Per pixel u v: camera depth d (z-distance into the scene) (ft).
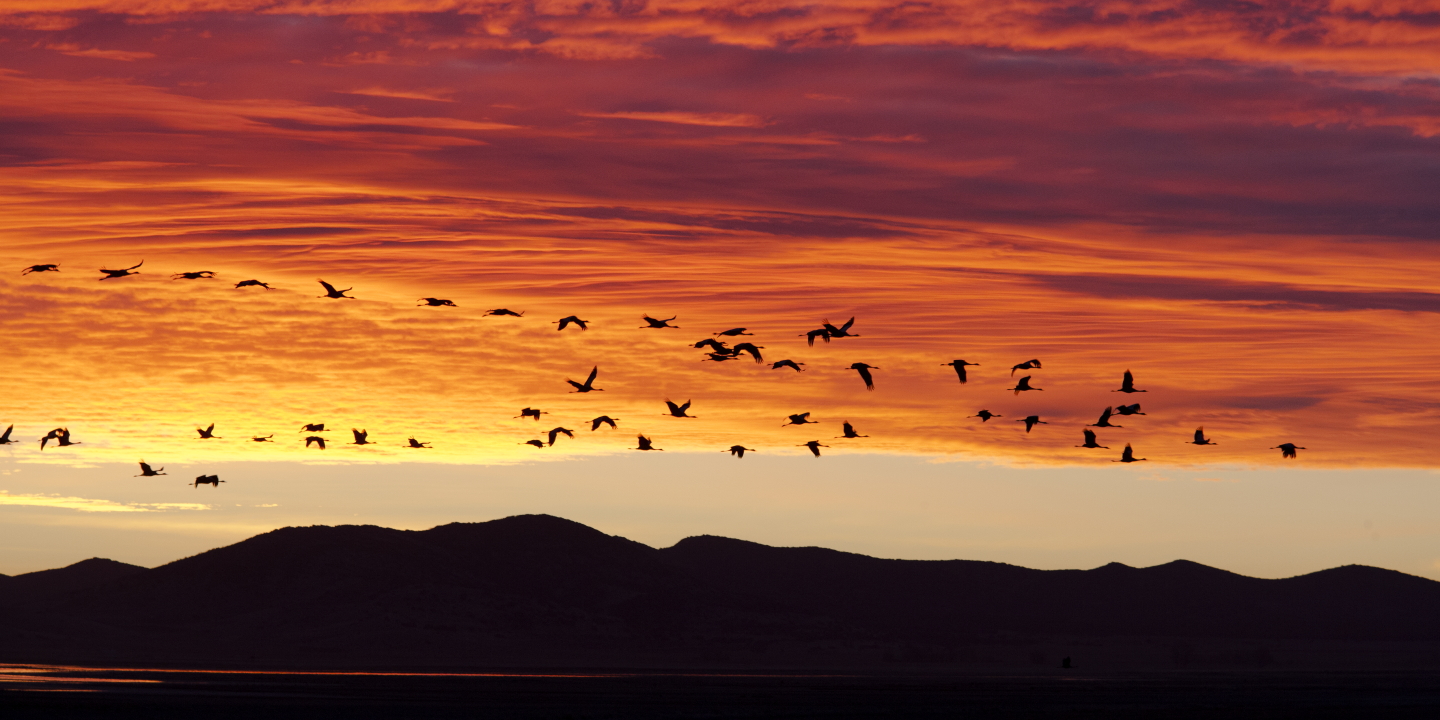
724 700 311.27
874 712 274.57
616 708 278.87
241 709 261.65
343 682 374.84
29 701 256.52
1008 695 354.13
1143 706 309.01
